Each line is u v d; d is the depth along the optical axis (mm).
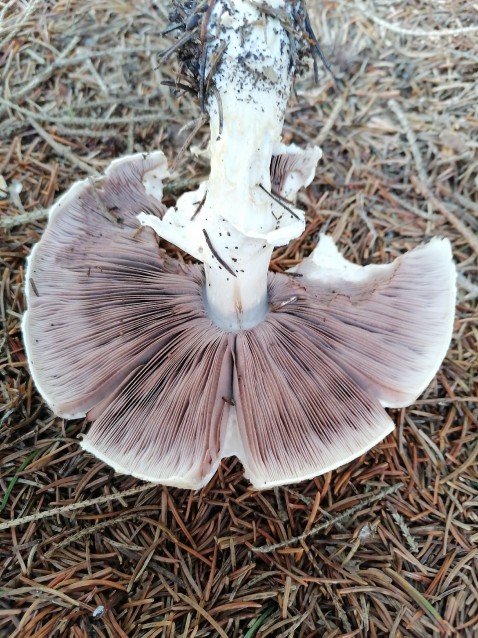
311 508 187
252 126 132
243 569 173
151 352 164
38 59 292
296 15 131
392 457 201
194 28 131
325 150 284
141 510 184
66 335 163
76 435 197
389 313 173
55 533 179
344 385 159
